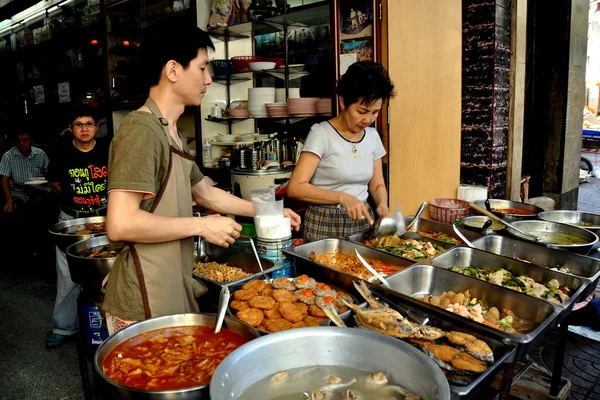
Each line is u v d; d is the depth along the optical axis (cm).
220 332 140
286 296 170
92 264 208
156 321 141
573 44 527
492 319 161
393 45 343
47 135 669
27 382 287
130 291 153
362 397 101
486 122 393
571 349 295
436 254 228
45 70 640
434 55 374
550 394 217
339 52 354
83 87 590
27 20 646
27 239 547
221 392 92
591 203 743
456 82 392
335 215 259
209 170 452
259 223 209
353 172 255
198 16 439
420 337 135
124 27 493
